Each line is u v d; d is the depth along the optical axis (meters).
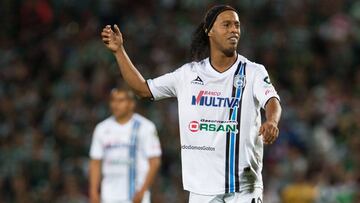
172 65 56.34
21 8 62.53
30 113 54.00
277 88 54.91
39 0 62.59
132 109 34.06
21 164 48.97
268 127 18.30
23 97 55.47
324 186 42.50
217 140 19.73
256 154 19.91
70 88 55.12
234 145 19.67
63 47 59.34
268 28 59.28
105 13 61.44
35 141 50.75
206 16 20.22
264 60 56.72
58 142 50.75
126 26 60.41
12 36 61.88
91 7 62.16
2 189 48.25
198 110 19.95
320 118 51.06
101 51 57.50
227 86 19.83
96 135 34.28
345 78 56.72
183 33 58.78
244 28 58.69
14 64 58.94
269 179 45.06
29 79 57.81
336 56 58.03
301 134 49.31
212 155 19.78
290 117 50.50
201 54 20.55
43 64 58.62
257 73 19.73
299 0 61.72
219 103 19.83
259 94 19.47
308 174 43.84
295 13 60.75
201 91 20.00
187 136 20.05
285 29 59.56
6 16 62.62
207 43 20.52
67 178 45.91
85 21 61.44
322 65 57.59
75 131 51.09
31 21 62.00
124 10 61.88
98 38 59.75
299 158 46.22
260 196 20.02
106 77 54.84
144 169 33.88
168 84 20.45
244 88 19.73
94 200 33.59
